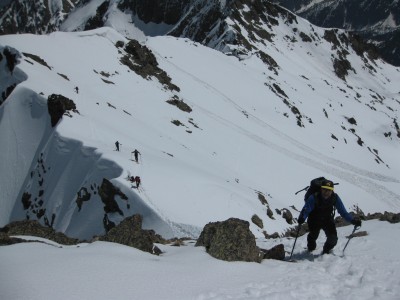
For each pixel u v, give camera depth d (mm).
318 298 6914
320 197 9055
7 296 5477
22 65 56031
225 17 175375
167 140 54531
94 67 72438
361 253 9555
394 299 6891
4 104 49594
